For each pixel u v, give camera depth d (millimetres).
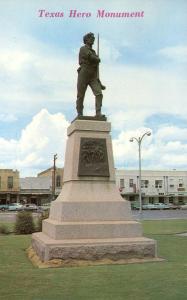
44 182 83625
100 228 12609
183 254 13555
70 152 14359
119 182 86062
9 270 10602
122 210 13312
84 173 13727
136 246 12102
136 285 8688
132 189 86438
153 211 67875
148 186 88438
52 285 8758
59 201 13672
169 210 73688
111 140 14258
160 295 7879
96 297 7777
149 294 7961
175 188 89938
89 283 8898
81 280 9211
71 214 12930
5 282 9094
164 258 12609
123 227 12758
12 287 8617
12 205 68000
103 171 13867
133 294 7973
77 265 11336
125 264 11406
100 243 11938
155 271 10164
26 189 82000
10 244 15797
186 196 90312
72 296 7867
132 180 86875
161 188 89250
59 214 13141
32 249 14023
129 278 9367
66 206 12969
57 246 11633
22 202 82188
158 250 14477
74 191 13477
